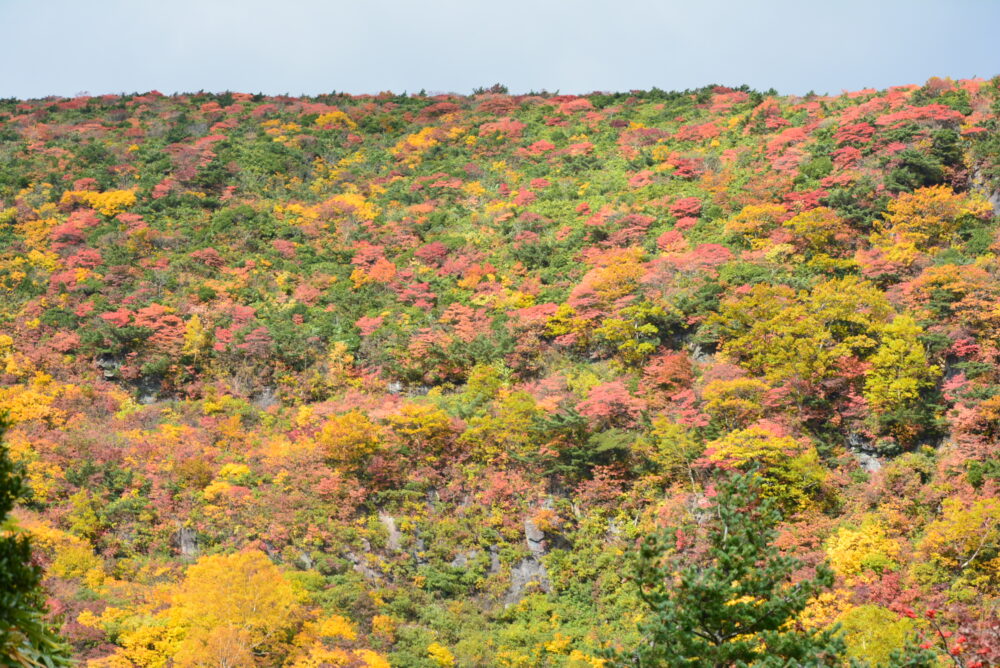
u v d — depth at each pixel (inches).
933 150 2876.5
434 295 2859.3
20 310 2701.8
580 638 1797.5
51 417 2223.2
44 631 532.1
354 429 2112.5
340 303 2869.1
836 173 2967.5
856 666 810.8
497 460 2153.1
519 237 3070.9
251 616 1550.2
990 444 1857.8
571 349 2561.5
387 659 1668.3
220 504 2015.3
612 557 1931.6
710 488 1923.0
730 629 836.6
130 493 2015.3
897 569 1649.9
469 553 2012.8
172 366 2544.3
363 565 1951.3
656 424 2074.3
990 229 2564.0
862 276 2491.4
